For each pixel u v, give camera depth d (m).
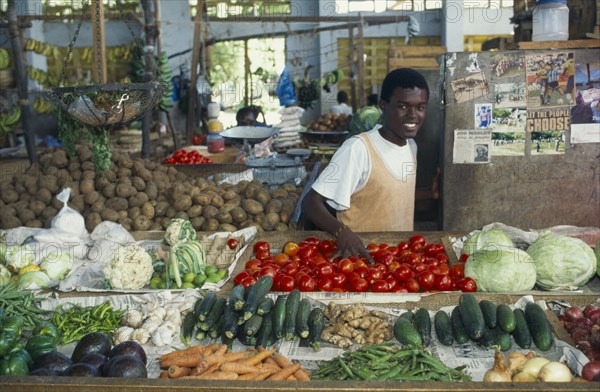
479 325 2.65
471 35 14.11
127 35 13.84
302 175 5.89
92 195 4.88
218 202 4.89
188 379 2.21
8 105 8.53
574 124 4.37
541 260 3.30
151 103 3.56
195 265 3.44
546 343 2.59
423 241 3.82
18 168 5.56
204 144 9.92
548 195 4.47
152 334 2.86
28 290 3.28
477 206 4.52
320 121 9.50
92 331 2.94
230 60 14.32
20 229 4.34
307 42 14.15
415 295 3.06
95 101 3.44
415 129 3.66
